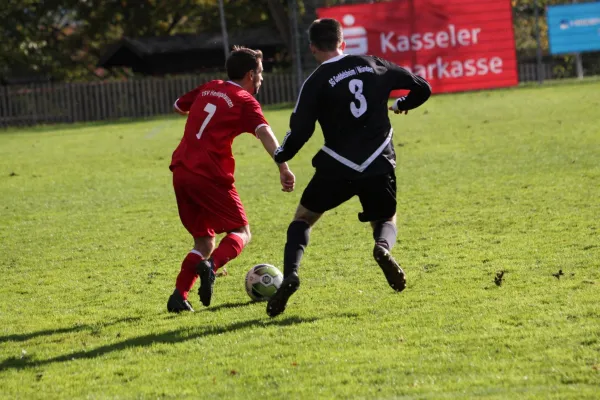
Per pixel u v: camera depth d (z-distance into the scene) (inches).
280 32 3558.1
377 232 505.7
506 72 2955.2
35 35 4013.3
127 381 426.9
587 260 622.8
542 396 366.0
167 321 540.7
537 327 466.9
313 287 605.6
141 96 3228.3
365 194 506.0
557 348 428.5
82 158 1707.7
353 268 658.8
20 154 1886.1
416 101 523.5
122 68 4315.9
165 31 4399.6
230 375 424.5
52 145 2111.2
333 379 406.3
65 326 546.9
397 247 726.5
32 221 992.2
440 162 1259.8
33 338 520.1
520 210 852.0
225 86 553.3
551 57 3772.1
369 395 382.0
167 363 451.2
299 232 508.4
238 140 1905.8
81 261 761.0
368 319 509.7
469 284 579.8
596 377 384.8
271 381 410.6
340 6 2881.4
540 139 1429.6
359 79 495.2
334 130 496.1
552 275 585.0
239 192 1117.7
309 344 466.9
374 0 3174.2
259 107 547.5
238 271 680.4
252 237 816.9
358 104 492.4
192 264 562.9
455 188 1022.4
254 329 503.5
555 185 981.8
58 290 655.8
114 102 3216.0
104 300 614.5
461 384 387.2
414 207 917.2
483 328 473.1
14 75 4101.9
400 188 1053.8
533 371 398.6
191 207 559.8
